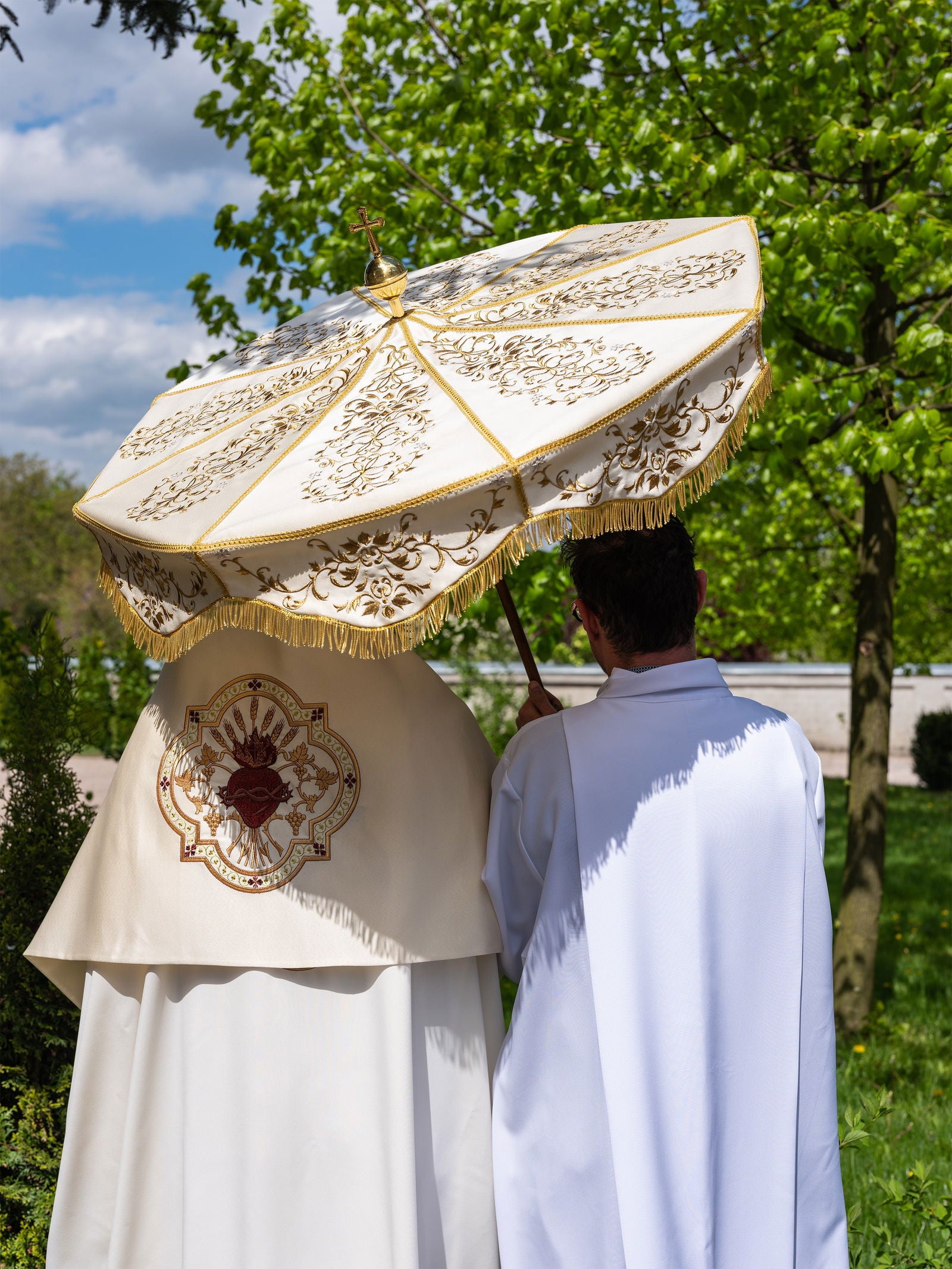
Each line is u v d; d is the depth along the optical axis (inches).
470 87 155.3
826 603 337.4
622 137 160.7
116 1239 66.1
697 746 62.3
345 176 179.3
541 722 66.0
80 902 69.2
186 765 66.4
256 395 65.2
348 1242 62.7
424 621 47.7
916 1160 128.8
